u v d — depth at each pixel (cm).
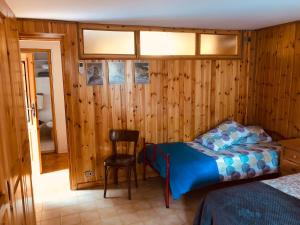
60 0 241
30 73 409
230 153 353
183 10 289
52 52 520
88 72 358
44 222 292
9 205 140
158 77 397
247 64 448
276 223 170
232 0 252
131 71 380
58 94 534
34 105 415
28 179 224
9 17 184
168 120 413
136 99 389
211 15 316
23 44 497
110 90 373
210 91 432
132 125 393
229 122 416
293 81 378
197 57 414
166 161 319
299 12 306
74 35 344
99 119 374
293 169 315
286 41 384
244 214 181
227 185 374
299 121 372
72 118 359
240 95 453
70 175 370
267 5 273
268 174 368
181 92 414
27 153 228
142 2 253
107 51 369
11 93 174
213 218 201
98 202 336
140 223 288
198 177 314
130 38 378
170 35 397
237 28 419
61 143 549
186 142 418
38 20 325
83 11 286
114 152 379
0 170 129
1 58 152
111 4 259
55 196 353
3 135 139
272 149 368
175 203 331
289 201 197
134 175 379
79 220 296
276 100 411
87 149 373
